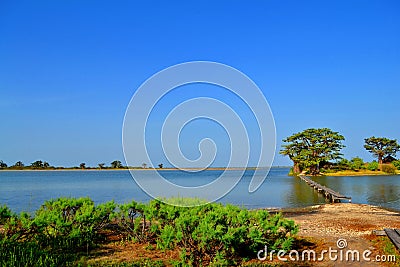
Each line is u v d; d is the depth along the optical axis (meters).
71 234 9.18
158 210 9.57
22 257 7.71
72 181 51.91
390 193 31.92
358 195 30.30
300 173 69.00
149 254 8.73
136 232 9.92
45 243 9.09
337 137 66.38
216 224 8.05
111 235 10.65
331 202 25.33
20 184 44.41
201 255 8.04
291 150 68.25
